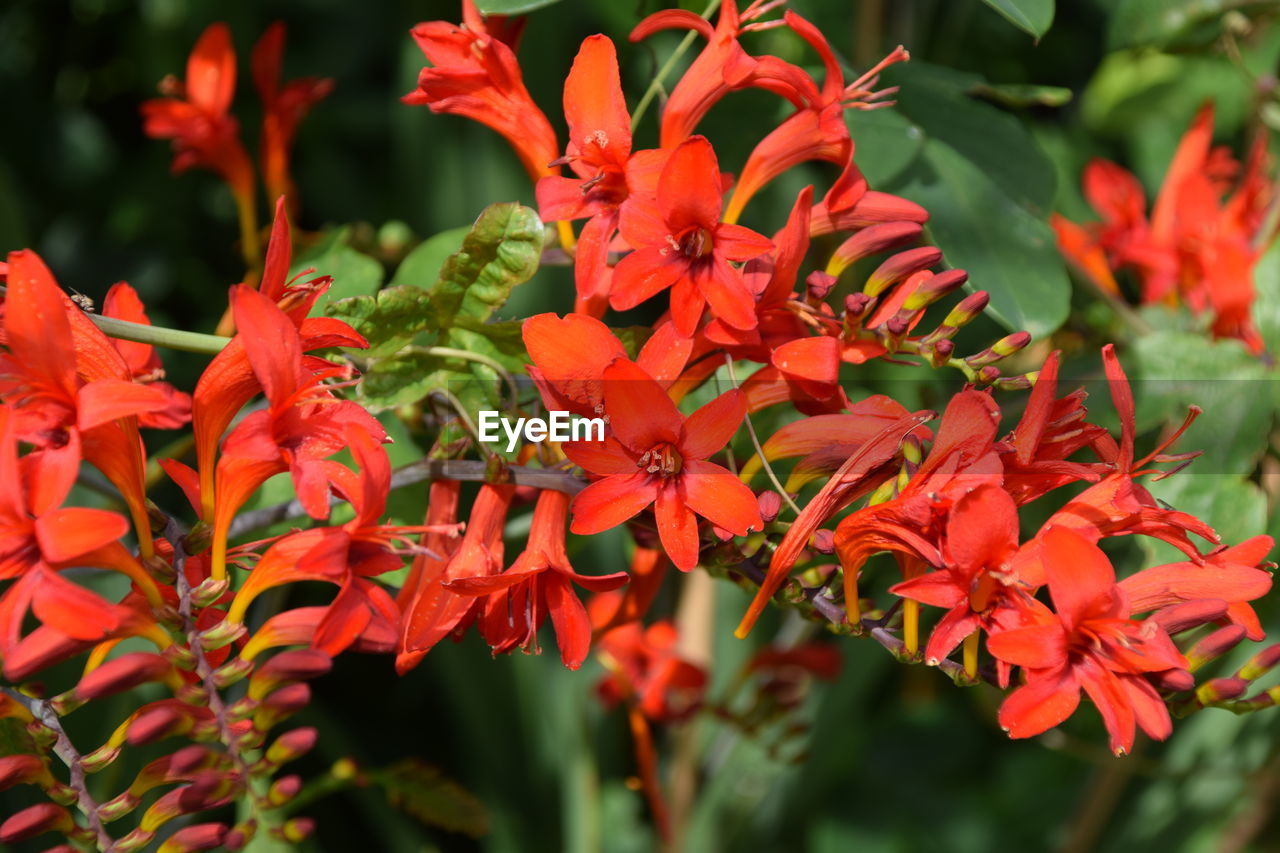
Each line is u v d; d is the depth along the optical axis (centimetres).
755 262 76
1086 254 96
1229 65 111
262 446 73
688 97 78
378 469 72
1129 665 72
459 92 79
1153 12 93
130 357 79
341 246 91
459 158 107
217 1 119
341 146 124
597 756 120
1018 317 83
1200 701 74
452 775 118
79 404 71
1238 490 87
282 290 75
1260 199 94
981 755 136
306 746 72
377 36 125
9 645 70
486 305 79
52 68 121
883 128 85
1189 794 109
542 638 115
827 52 78
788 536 74
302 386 74
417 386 79
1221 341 89
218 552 74
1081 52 125
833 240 91
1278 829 133
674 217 75
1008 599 73
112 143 123
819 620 77
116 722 89
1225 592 74
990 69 121
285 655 71
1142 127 124
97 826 72
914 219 79
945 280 76
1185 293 94
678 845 111
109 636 72
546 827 118
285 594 91
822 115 78
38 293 71
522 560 76
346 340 77
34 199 118
